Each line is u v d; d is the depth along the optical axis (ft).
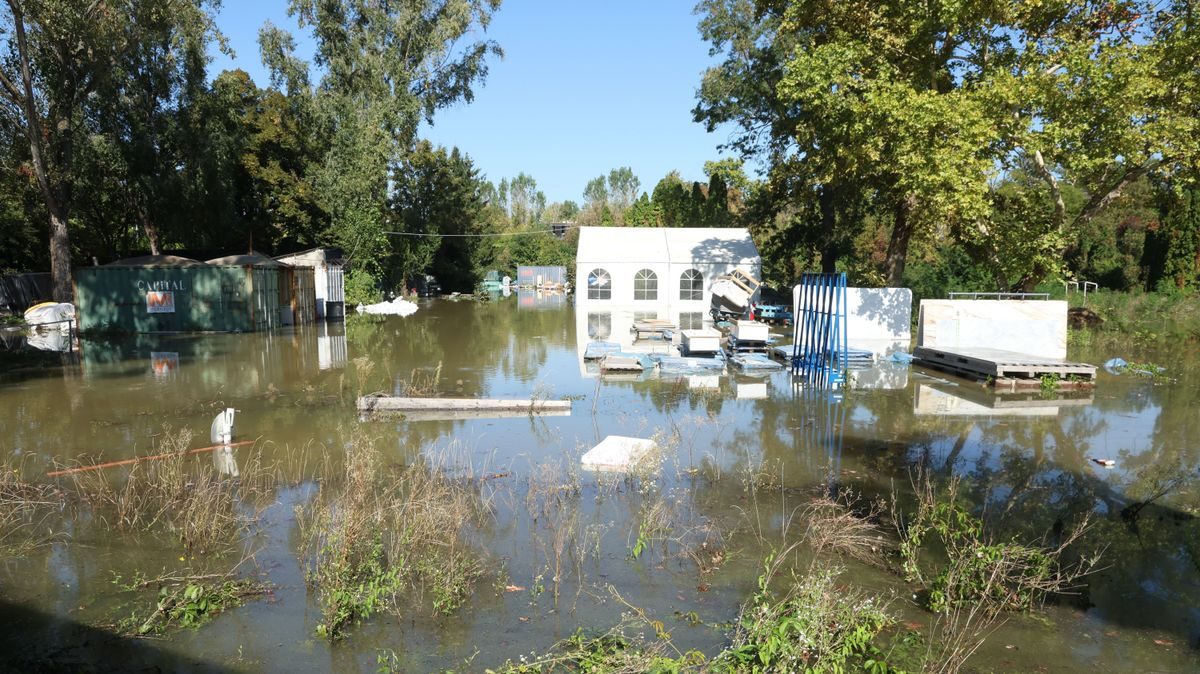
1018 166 60.54
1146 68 45.55
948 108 49.44
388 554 17.21
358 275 108.88
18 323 76.74
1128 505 21.20
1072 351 56.54
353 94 116.78
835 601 13.66
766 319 87.35
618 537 18.54
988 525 19.44
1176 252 94.48
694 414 33.68
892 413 33.99
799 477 23.79
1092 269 109.09
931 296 85.35
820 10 61.77
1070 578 15.80
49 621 14.11
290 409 34.32
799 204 100.99
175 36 88.74
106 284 69.15
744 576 16.24
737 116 99.60
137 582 15.78
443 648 13.24
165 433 29.27
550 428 30.68
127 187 97.91
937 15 52.08
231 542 18.17
